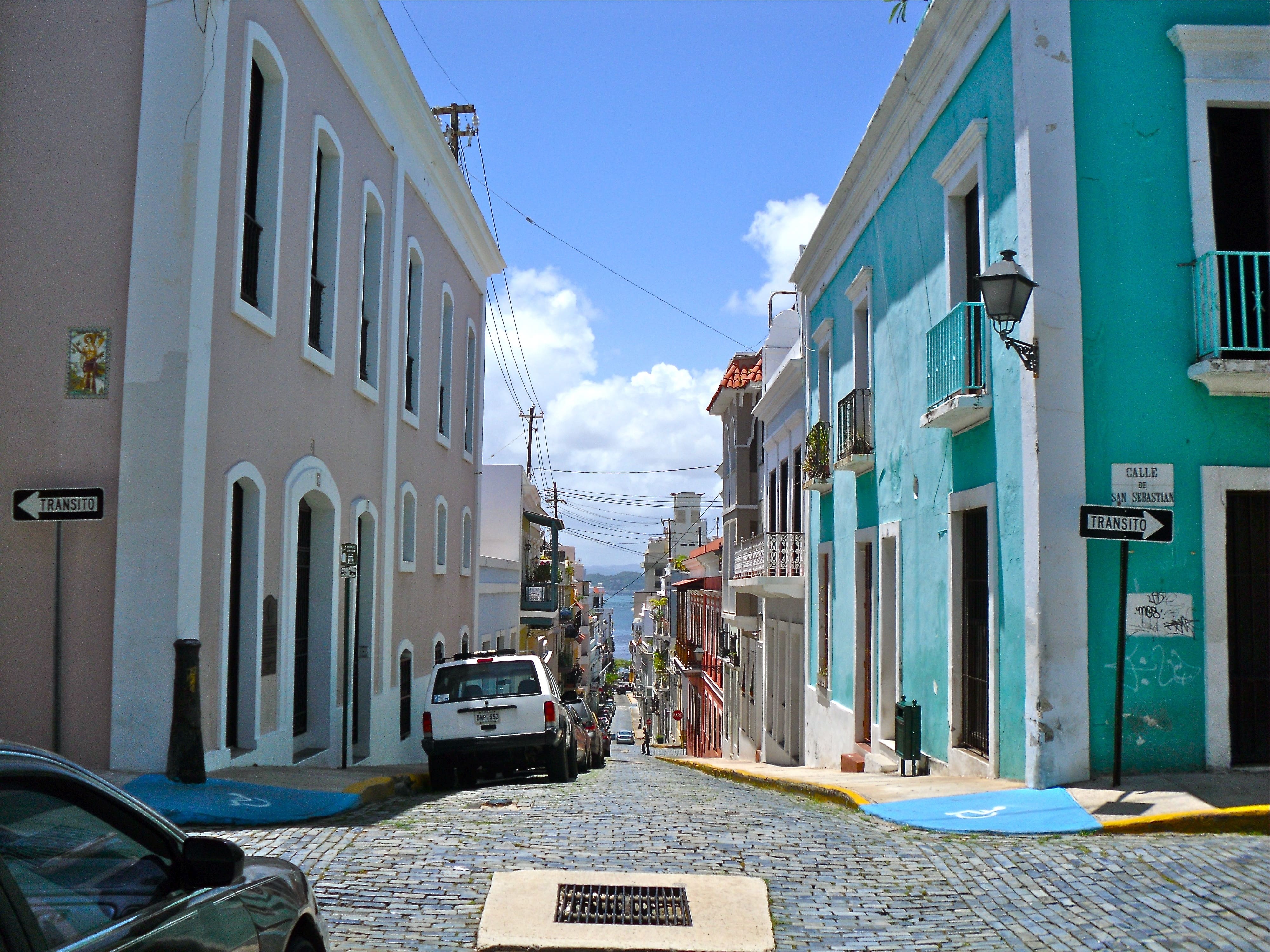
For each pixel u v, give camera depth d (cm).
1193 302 891
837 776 1315
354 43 1356
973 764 1011
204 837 315
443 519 1994
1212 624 861
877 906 587
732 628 3028
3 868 237
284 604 1105
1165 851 659
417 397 1786
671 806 1001
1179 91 910
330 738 1261
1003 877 633
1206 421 880
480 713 1277
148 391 878
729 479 3183
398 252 1608
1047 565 856
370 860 663
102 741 854
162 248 891
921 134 1231
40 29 920
